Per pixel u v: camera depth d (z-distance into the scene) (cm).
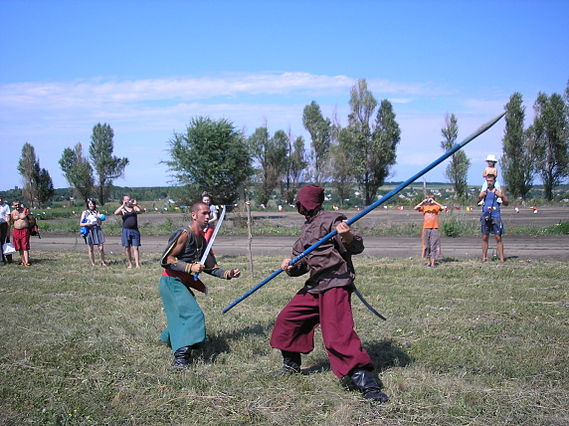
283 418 455
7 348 638
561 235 1994
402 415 455
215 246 1833
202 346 634
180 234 603
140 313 820
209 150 3009
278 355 609
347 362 485
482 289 936
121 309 846
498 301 841
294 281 1063
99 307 865
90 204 1378
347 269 514
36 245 2081
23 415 464
